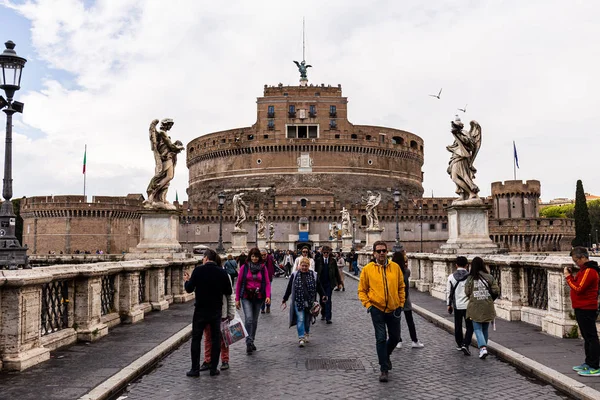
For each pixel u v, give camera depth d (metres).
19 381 8.31
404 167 133.62
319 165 122.69
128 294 14.27
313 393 8.20
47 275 9.71
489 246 18.94
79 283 11.62
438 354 10.98
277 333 14.12
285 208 106.12
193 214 106.94
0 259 13.29
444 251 20.03
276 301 22.89
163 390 8.40
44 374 8.73
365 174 125.12
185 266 20.50
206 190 130.25
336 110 125.31
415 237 108.81
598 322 10.79
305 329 12.74
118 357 10.02
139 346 11.05
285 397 7.99
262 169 123.38
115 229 96.50
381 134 129.50
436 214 109.38
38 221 96.31
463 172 19.66
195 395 8.12
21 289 9.08
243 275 11.73
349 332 14.22
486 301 10.34
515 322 13.62
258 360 10.67
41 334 10.52
